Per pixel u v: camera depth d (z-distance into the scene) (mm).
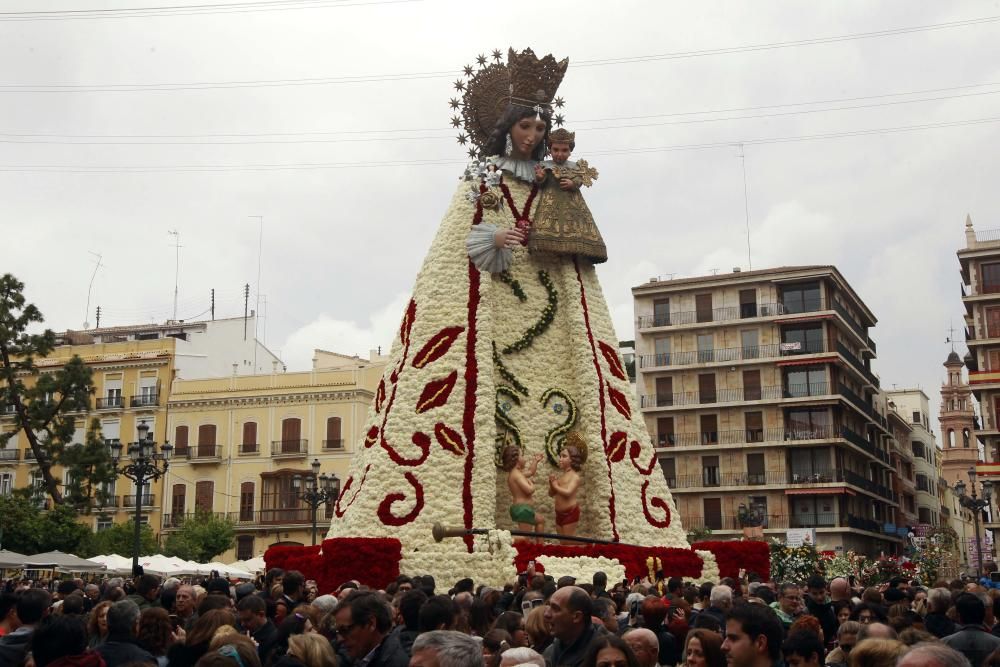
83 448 62125
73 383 63594
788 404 76188
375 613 10305
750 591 17844
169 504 74688
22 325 63562
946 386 135750
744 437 77125
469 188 34219
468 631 13375
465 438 30859
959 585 22469
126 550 61438
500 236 32594
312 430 73125
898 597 18797
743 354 78562
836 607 16484
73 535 56969
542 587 18297
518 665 8047
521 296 33625
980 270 75625
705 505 77438
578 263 34844
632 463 33094
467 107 35719
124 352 79312
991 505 74125
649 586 20984
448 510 29844
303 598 16281
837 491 73812
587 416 32469
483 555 28141
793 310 78750
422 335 32312
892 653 8305
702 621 11812
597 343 34188
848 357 80188
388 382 33438
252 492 73312
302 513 71750
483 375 31547
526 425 32344
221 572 46750
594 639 8672
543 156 35781
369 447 32438
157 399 76562
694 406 78562
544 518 31672
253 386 74938
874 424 87312
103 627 12789
